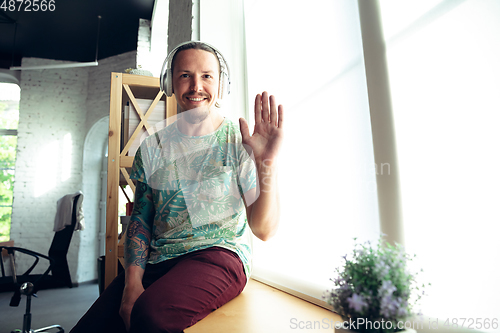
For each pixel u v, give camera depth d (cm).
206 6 189
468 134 68
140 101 195
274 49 153
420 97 79
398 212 82
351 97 102
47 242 517
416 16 81
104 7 417
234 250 103
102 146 580
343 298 59
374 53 91
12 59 542
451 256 70
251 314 94
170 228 109
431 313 73
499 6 63
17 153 526
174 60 121
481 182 66
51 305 367
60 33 475
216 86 119
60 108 554
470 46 68
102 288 202
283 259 133
